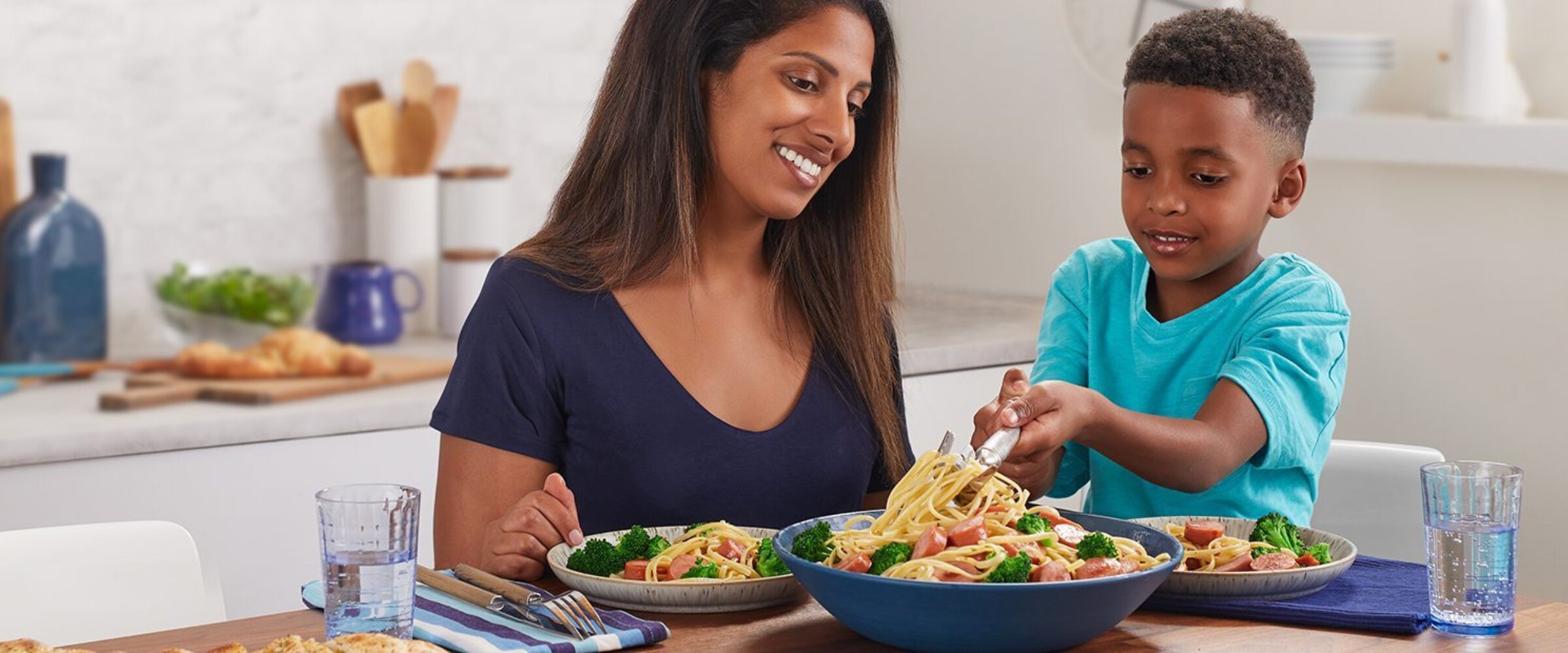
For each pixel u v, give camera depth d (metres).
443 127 3.25
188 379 2.66
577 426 1.60
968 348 2.88
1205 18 1.64
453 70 3.30
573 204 1.70
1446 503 1.23
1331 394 1.63
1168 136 1.59
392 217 3.18
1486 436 2.68
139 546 1.63
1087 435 1.46
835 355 1.69
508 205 3.38
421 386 2.72
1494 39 2.54
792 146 1.56
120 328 3.00
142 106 2.98
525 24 3.38
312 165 3.18
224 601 2.42
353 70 3.20
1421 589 1.34
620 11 3.50
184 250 3.05
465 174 3.17
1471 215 2.67
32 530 1.59
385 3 3.21
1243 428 1.56
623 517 1.59
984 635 1.15
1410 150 2.60
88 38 2.91
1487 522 1.22
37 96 2.88
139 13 2.96
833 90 1.56
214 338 2.89
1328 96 2.71
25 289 2.77
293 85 3.14
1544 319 2.60
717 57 1.58
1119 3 3.07
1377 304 2.81
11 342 2.78
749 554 1.37
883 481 1.72
